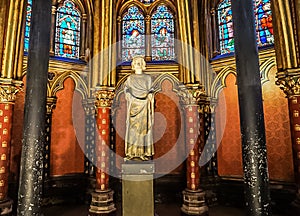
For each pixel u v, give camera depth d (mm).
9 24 9078
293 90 8445
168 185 12289
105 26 11352
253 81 5691
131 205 7344
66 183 11938
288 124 10461
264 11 11586
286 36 8594
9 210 8531
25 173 5852
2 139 8742
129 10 13867
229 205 11555
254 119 5570
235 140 11758
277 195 10320
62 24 12852
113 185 12117
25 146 5961
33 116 6035
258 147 5488
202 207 10195
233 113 11922
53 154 11859
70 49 12891
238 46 5918
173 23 13641
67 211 10859
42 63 6277
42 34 6379
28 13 11953
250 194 5410
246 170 5527
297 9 8352
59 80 12219
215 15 13125
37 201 5828
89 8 13180
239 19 5984
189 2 11648
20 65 9398
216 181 11867
